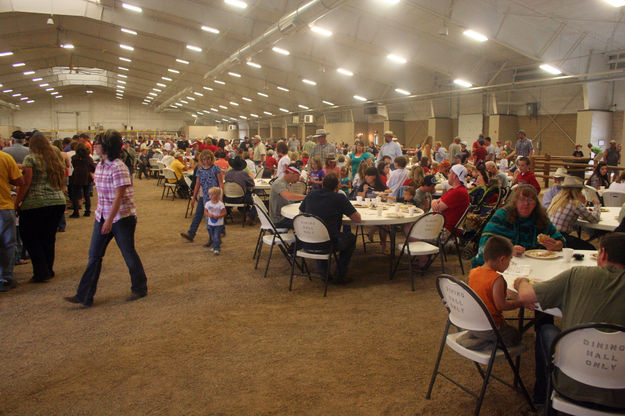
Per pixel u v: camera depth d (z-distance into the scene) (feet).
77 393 9.52
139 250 21.59
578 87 58.03
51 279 17.07
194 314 13.78
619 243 6.89
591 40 48.32
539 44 46.52
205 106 151.53
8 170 15.17
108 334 12.39
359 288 16.05
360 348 11.53
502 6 42.70
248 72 81.00
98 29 66.59
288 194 19.36
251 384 9.85
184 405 9.08
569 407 6.84
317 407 9.01
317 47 61.46
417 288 15.96
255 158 46.01
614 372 6.53
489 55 57.41
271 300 14.94
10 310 14.05
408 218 16.34
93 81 132.98
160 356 11.14
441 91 69.15
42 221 16.35
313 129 116.88
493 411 8.90
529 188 11.64
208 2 48.93
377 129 95.66
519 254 10.84
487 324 8.32
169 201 39.14
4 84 113.60
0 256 15.53
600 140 54.39
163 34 59.52
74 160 29.66
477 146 38.40
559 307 7.41
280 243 17.97
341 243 15.88
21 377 10.19
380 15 46.11
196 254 20.85
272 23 53.36
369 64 65.31
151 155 62.44
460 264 17.62
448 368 10.55
